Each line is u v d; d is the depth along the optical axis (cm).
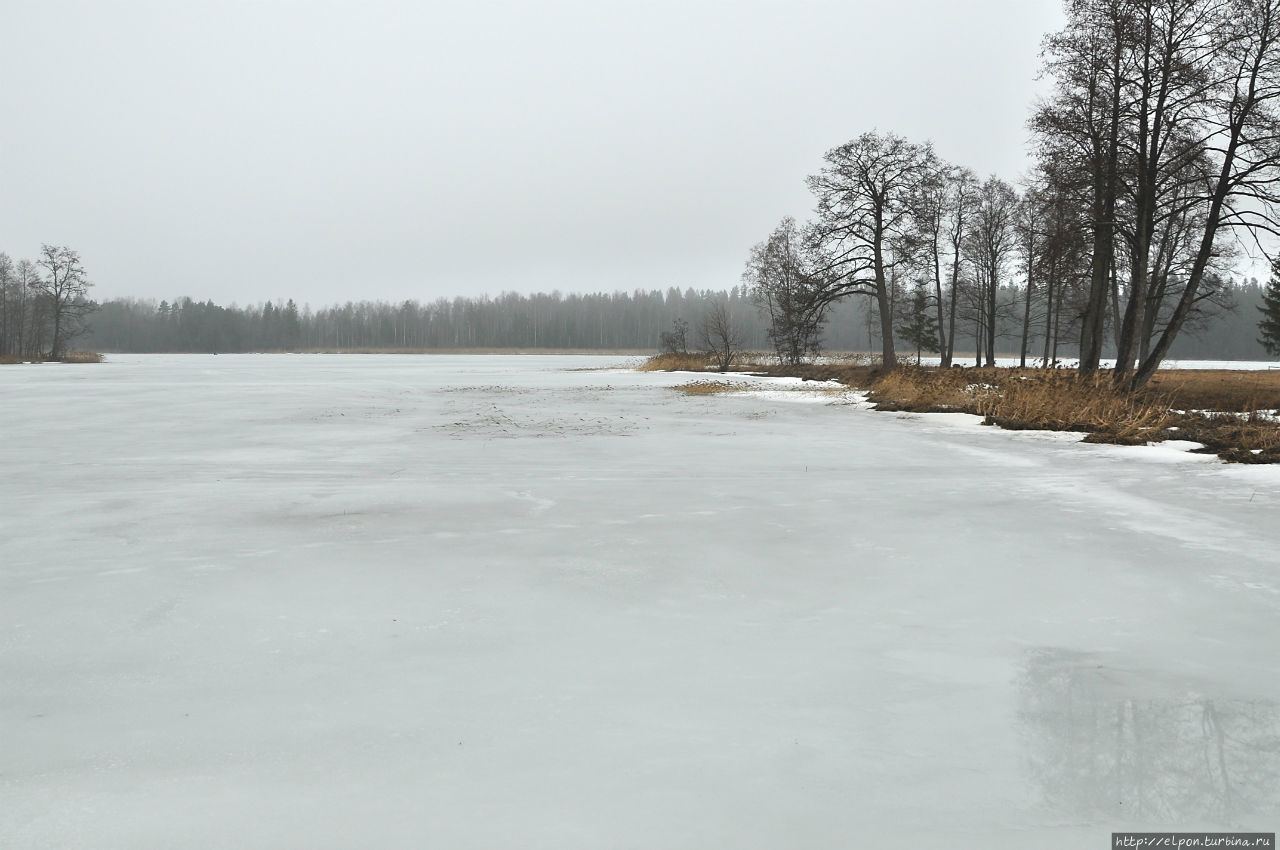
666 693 391
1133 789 301
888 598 550
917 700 382
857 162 3872
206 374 5206
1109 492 975
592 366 7175
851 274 3962
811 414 2188
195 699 388
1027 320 4394
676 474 1131
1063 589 568
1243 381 2539
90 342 16200
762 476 1112
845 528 773
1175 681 404
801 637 472
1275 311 5769
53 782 310
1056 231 2453
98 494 971
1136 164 2230
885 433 1698
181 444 1493
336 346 17538
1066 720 360
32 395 2981
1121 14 2127
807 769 316
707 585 583
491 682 406
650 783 305
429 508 880
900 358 5747
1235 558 651
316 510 870
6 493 979
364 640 470
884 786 303
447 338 17400
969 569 622
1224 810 286
